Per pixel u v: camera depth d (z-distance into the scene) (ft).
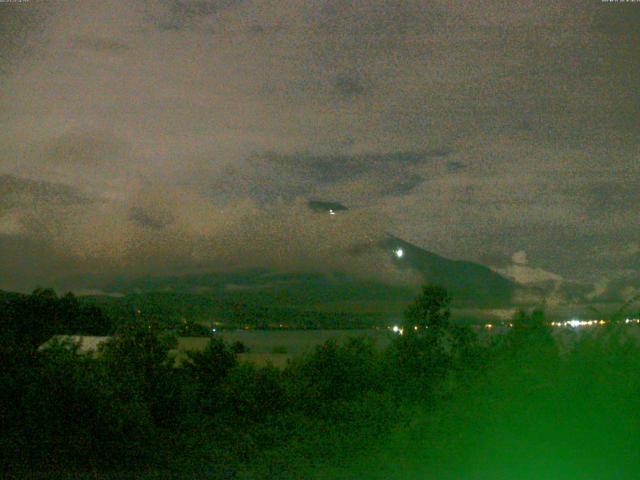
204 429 41.47
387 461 31.48
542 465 26.71
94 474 30.94
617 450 25.55
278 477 30.22
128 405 35.40
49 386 34.17
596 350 28.02
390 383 40.68
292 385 46.39
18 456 32.68
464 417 29.45
